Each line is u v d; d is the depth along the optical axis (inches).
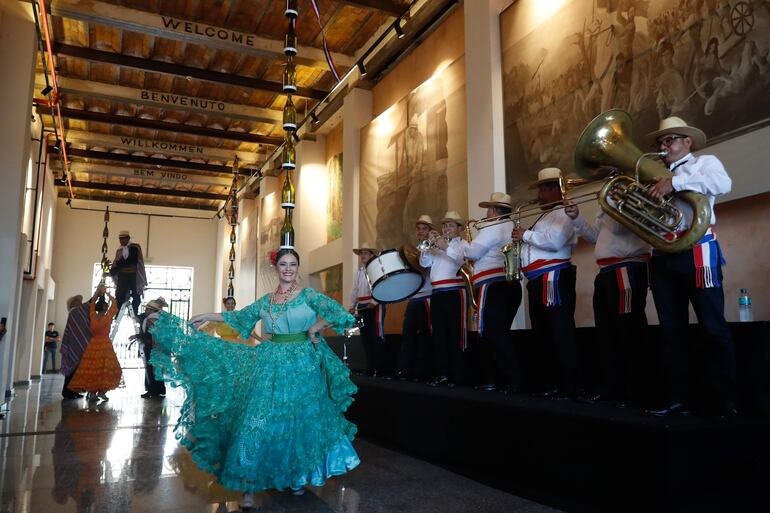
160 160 670.5
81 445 211.0
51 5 365.7
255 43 416.2
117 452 198.2
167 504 137.8
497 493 148.9
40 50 397.4
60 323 811.4
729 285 197.0
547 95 263.9
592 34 241.4
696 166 132.1
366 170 443.8
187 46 446.9
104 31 427.2
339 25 416.5
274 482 133.0
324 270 538.3
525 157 275.1
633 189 136.5
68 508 134.4
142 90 513.3
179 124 573.0
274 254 147.5
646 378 162.1
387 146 415.8
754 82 179.5
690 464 114.2
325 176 573.0
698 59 197.6
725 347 130.1
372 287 234.1
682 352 137.1
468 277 215.8
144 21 386.6
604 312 165.0
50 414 297.7
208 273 895.1
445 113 353.4
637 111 219.3
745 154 181.2
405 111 396.2
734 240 195.8
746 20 182.5
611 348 164.2
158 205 877.2
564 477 135.2
